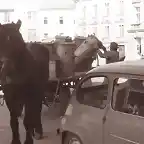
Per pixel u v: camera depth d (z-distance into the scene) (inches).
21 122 332.8
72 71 344.8
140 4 1365.7
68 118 206.7
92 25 1450.5
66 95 340.5
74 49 347.9
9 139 280.8
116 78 177.9
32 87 250.7
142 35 1330.0
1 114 381.7
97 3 1434.5
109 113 176.7
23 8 1259.2
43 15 1321.4
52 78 330.3
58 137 279.1
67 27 1409.9
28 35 1247.5
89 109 192.5
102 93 189.6
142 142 157.1
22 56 240.8
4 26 230.4
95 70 196.5
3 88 245.4
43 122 326.3
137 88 168.4
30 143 260.2
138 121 160.6
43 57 269.6
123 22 1402.6
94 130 184.9
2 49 230.2
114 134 171.5
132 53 1362.0
